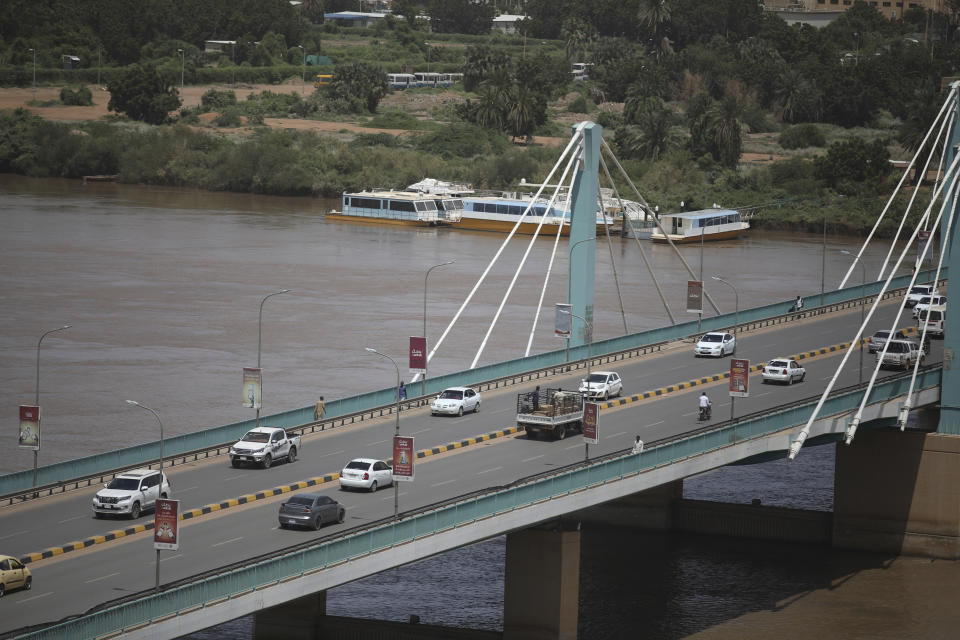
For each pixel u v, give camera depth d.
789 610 192.25
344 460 197.88
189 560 148.62
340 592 193.38
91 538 156.38
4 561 137.00
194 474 189.25
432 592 194.75
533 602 170.88
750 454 197.50
